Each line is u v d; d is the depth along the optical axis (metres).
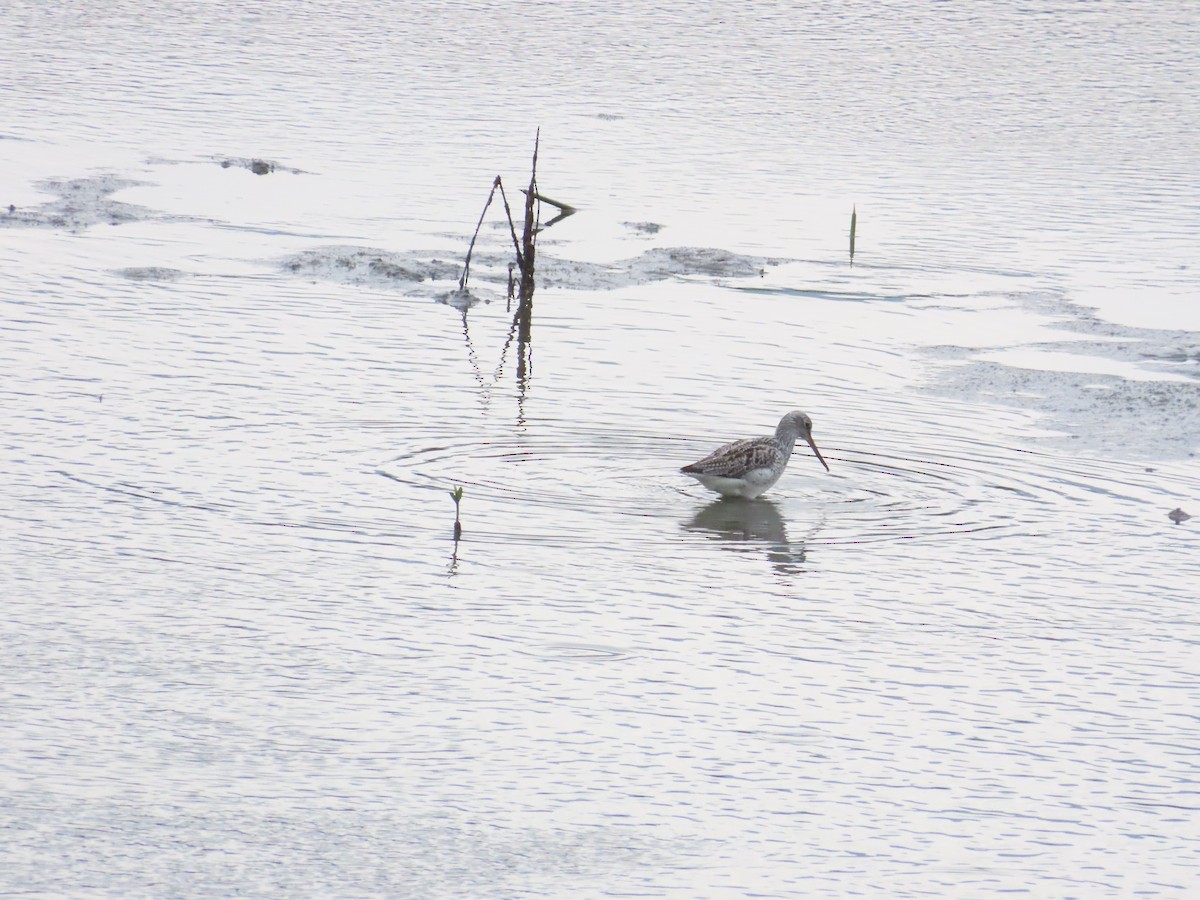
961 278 28.67
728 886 10.93
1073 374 23.36
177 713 13.09
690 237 31.12
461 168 35.53
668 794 12.13
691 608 15.55
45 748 12.44
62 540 16.52
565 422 20.92
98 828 11.36
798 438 20.70
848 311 26.69
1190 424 21.42
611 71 44.75
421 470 19.02
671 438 20.50
